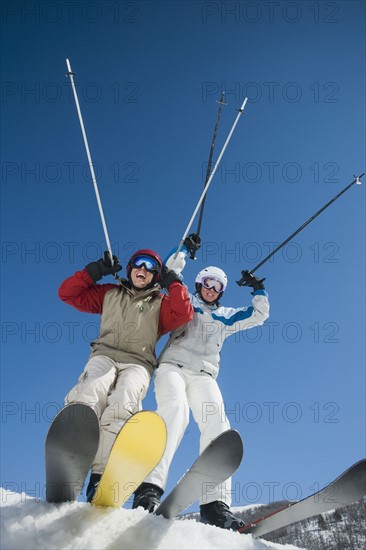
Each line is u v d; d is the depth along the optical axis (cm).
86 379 346
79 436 255
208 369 422
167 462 343
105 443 317
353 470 299
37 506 266
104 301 412
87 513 270
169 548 264
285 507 320
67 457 261
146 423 263
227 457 287
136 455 271
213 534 292
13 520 249
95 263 412
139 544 260
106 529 263
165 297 421
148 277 425
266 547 302
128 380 355
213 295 476
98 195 440
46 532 249
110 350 381
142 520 278
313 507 319
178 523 289
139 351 387
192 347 427
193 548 271
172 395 377
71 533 254
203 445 379
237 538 299
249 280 479
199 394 403
